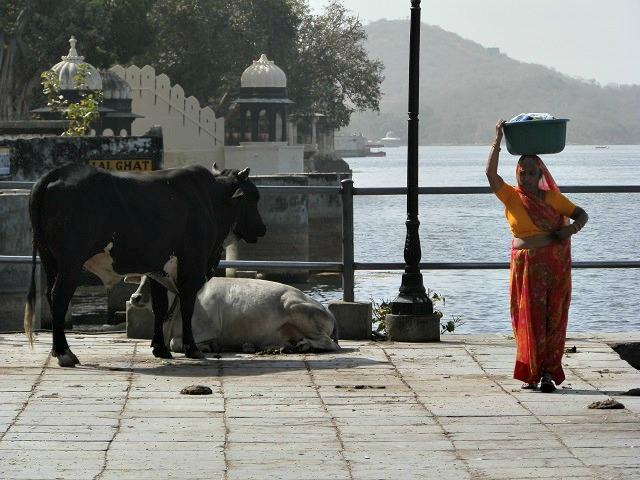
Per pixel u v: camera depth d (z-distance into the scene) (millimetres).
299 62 82750
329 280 38188
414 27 12367
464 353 11664
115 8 64250
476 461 7582
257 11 77875
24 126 31844
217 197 11781
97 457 7633
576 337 12625
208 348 11773
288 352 11789
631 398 9492
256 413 8922
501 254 42344
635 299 29984
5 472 7270
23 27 58812
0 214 15148
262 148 56906
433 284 32844
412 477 7223
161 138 26219
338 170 118812
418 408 9117
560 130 9852
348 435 8258
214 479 7172
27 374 10430
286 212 38344
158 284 11414
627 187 12711
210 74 74500
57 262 10844
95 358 11328
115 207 10852
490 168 9938
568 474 7277
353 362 11164
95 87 43344
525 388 9883
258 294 11883
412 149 12492
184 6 72250
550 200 9867
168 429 8391
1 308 15312
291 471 7348
